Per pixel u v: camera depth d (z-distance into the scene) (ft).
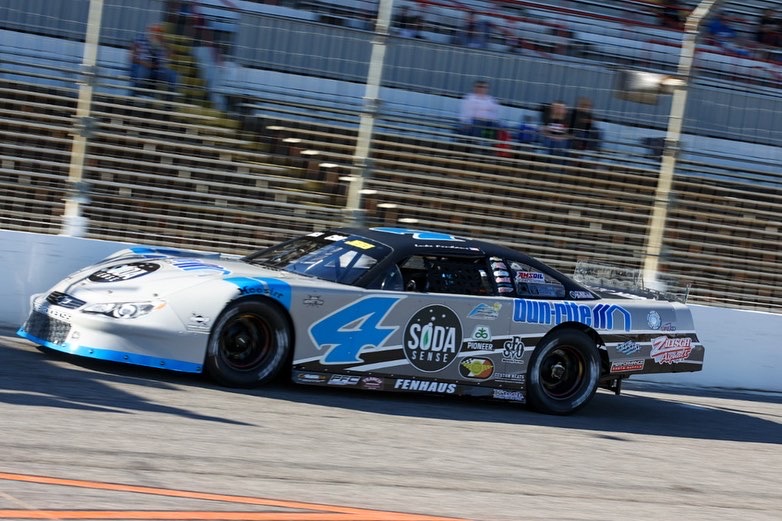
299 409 28.68
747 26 53.83
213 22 44.47
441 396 34.99
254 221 44.06
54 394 26.04
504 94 52.70
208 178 43.93
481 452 26.71
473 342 33.06
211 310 29.32
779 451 33.32
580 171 50.83
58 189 40.52
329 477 22.07
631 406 38.58
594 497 23.70
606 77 53.26
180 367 29.04
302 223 44.60
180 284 30.12
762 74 54.44
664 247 45.83
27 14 48.21
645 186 50.62
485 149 48.60
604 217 50.93
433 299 32.45
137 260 33.40
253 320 30.35
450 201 46.60
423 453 25.58
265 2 49.14
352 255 33.27
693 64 44.78
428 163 49.32
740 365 45.62
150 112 42.86
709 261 47.93
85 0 48.67
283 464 22.54
